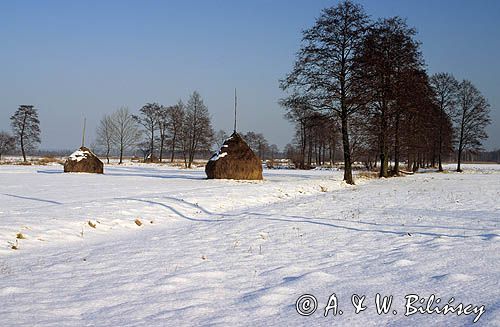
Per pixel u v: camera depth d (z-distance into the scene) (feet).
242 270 22.00
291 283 19.25
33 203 48.34
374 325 14.48
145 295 18.26
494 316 14.47
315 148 269.44
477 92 168.96
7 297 18.26
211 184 78.69
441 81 164.04
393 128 112.27
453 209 46.14
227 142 95.45
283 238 30.58
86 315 16.03
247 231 33.68
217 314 15.78
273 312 15.84
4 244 28.68
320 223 36.81
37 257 26.25
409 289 17.93
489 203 52.16
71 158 120.06
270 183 81.46
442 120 161.38
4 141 241.96
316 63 87.35
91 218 37.63
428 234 30.50
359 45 86.89
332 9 86.53
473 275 19.48
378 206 49.39
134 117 230.89
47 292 18.94
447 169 190.80
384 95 100.37
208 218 42.88
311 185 77.25
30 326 14.88
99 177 101.19
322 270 21.54
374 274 20.45
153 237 32.53
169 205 46.96
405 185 89.10
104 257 25.73
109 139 224.94
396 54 103.19
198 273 21.40
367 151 118.01
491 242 26.48
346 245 27.71
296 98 89.40
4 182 81.87
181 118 212.43
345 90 87.66
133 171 142.61
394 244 27.48
